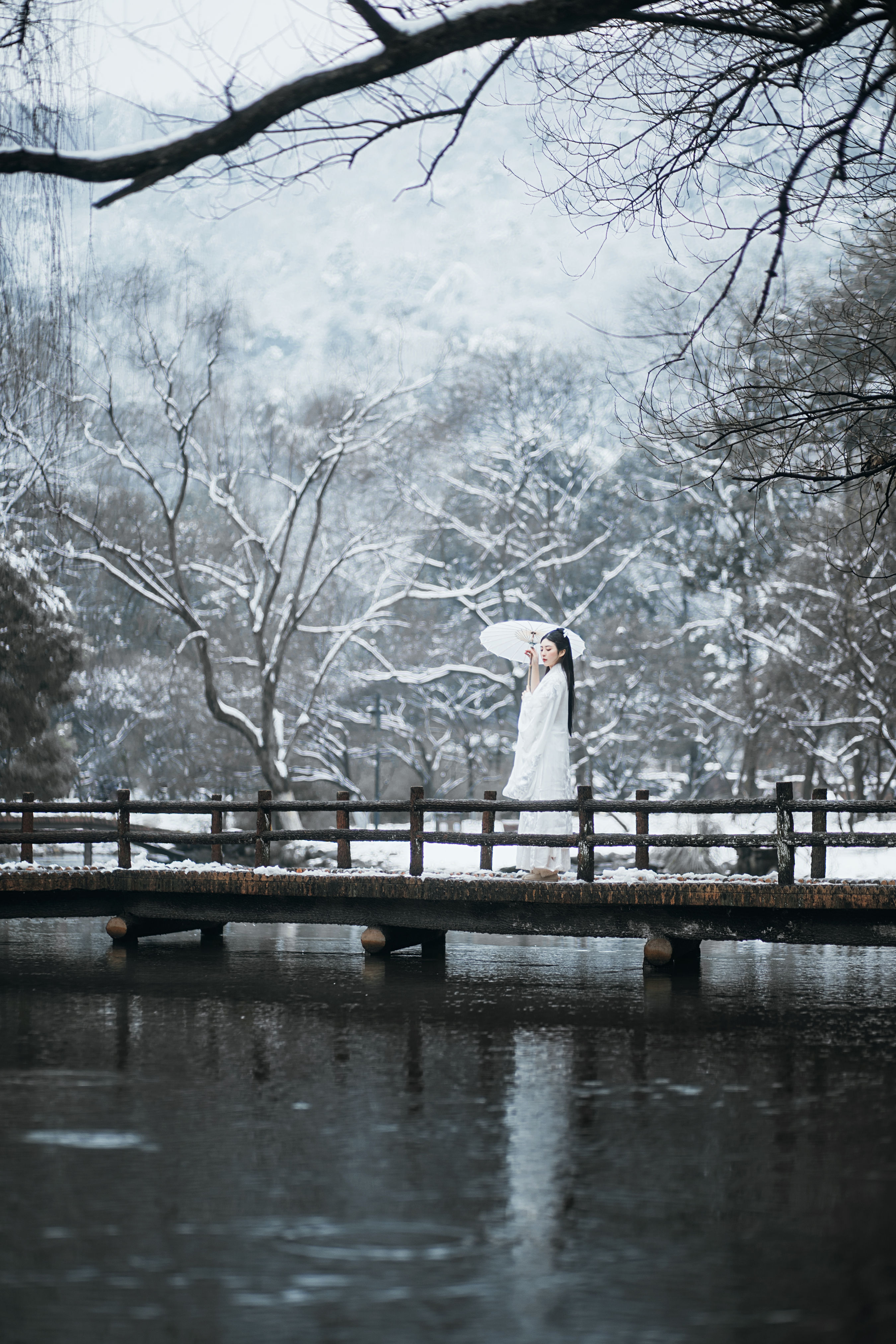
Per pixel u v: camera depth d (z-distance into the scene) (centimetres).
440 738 4903
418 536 4225
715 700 4534
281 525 3594
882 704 3209
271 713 3466
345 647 4812
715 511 3941
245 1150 636
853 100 940
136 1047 902
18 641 2597
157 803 1470
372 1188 575
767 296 1117
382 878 1309
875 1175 600
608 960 1429
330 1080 796
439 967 1356
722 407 1153
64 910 1504
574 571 5034
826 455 1185
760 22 799
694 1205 554
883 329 1227
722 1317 439
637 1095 759
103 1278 471
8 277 839
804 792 3669
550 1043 920
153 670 4250
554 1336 423
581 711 4309
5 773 2636
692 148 930
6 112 751
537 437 4506
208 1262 486
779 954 1521
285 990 1178
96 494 3819
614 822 4325
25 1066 837
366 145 748
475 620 4831
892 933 1127
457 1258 490
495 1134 668
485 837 1277
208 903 1442
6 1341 419
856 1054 883
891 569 2853
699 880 1205
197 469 4062
